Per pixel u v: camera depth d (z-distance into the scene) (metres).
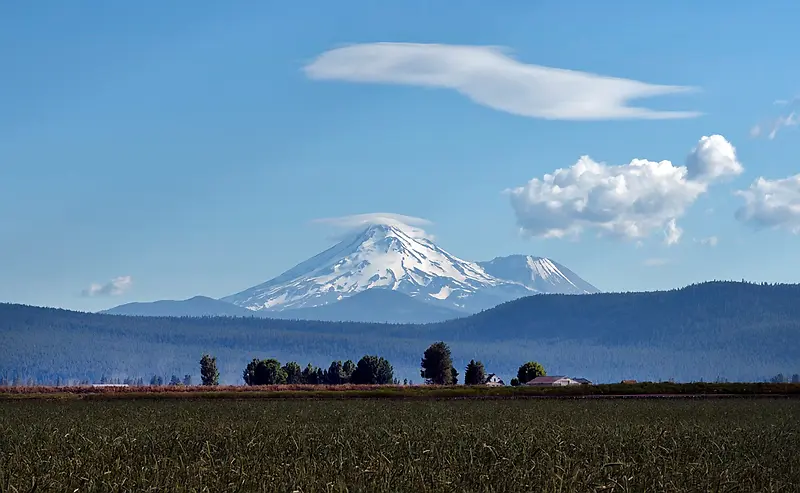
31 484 56.81
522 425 99.00
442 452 71.50
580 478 59.72
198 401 174.12
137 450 74.75
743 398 180.38
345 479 59.56
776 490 59.19
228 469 61.03
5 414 128.12
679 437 86.69
